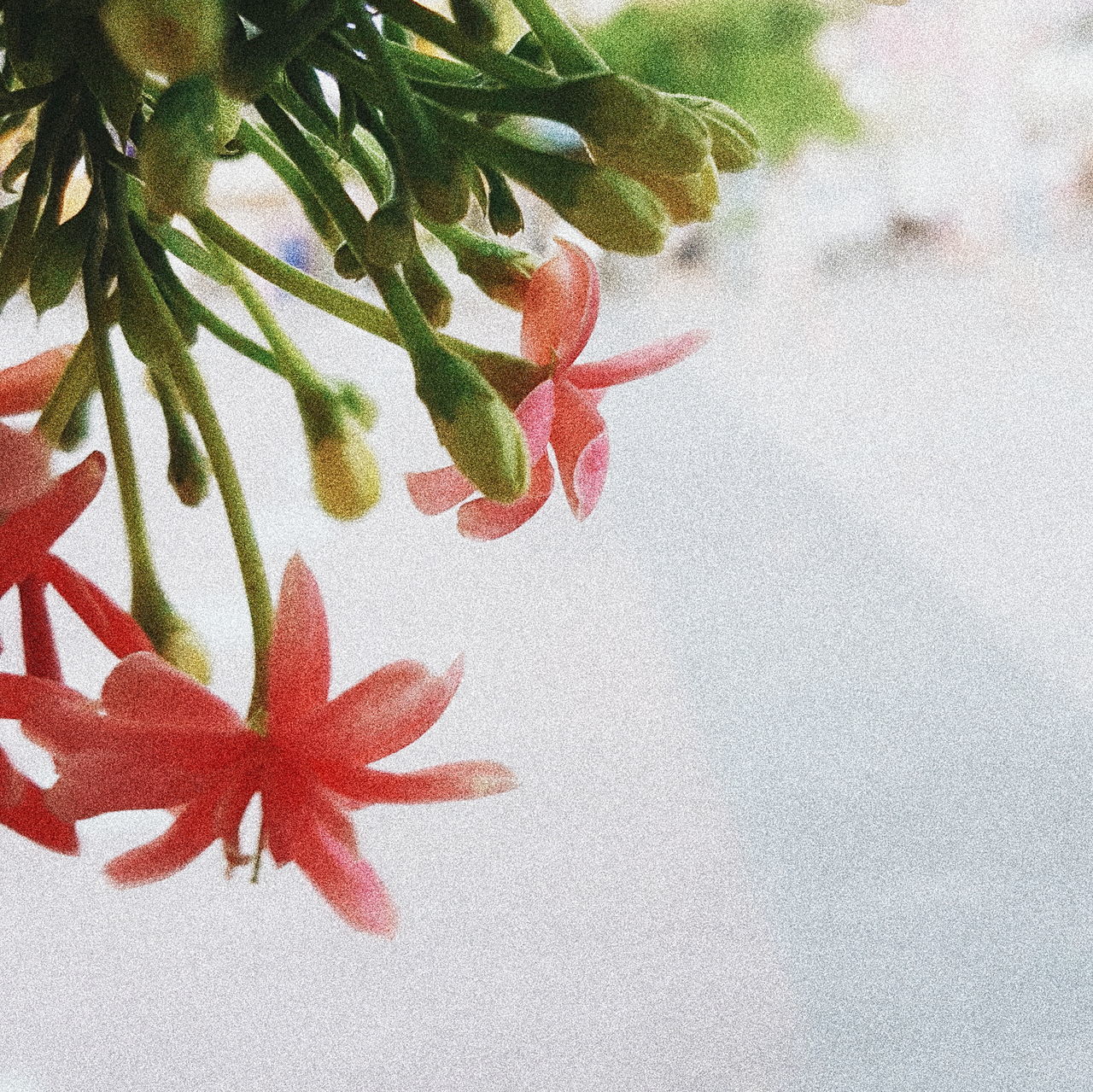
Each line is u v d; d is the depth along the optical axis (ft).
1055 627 6.73
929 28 14.76
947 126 17.71
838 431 12.00
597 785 5.26
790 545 8.48
